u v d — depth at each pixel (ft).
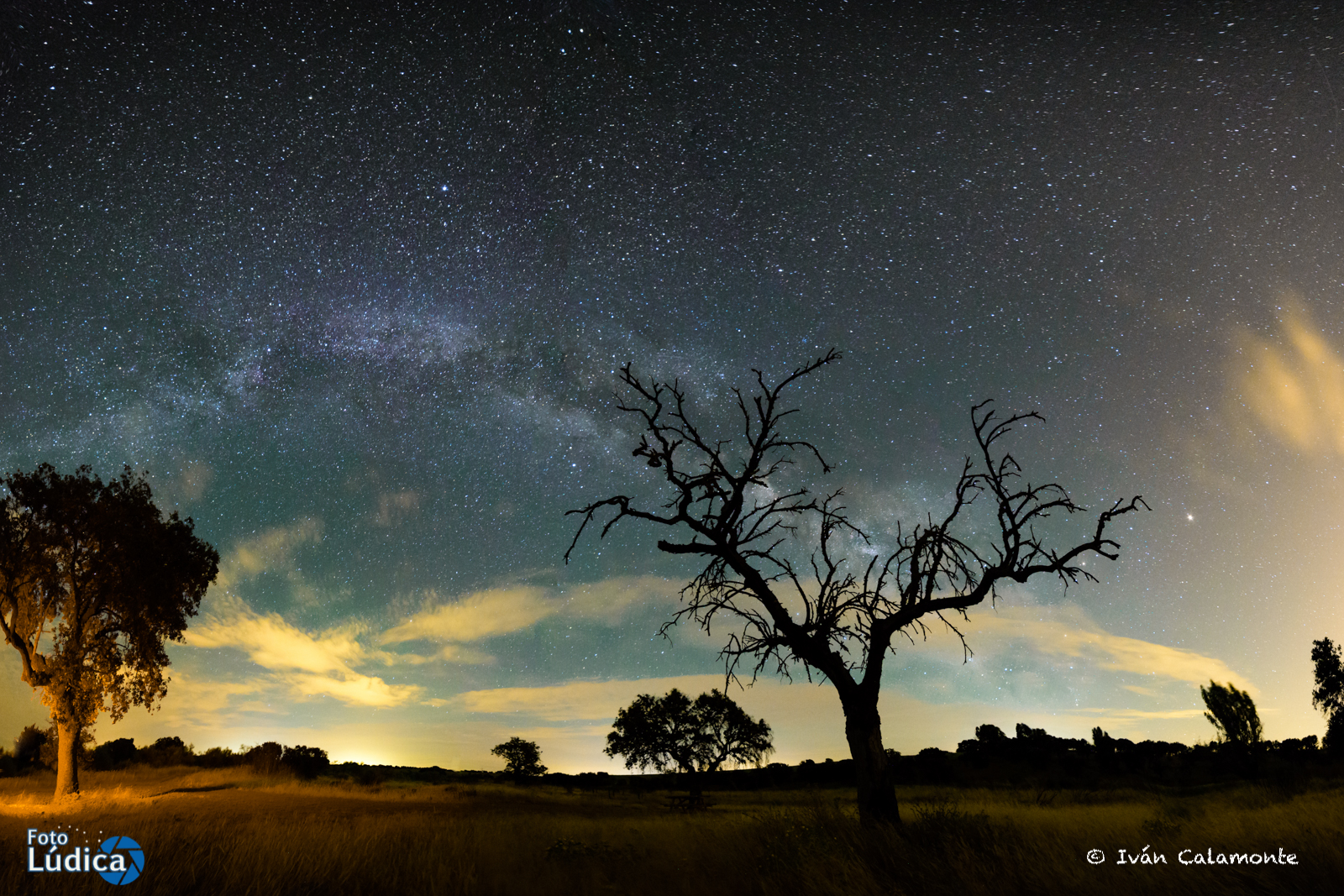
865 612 45.83
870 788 41.88
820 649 45.09
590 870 34.91
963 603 45.65
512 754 175.01
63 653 86.17
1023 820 45.80
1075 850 30.81
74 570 88.63
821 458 47.96
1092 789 119.75
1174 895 23.68
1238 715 119.96
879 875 29.07
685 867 34.60
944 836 33.63
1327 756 121.08
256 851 30.42
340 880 28.76
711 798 135.03
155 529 94.38
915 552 46.37
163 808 70.54
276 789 105.19
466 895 28.89
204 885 26.04
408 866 31.73
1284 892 22.82
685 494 47.75
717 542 46.93
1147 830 37.99
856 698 44.09
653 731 120.26
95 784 106.32
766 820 44.57
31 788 100.01
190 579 98.48
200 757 151.74
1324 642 131.44
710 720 120.88
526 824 56.18
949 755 184.44
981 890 25.77
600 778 200.44
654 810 98.07
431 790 118.32
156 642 93.50
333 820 55.01
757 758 119.96
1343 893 22.24
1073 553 45.39
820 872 28.99
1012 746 179.63
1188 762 141.18
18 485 87.20
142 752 152.76
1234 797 72.28
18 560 85.20
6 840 33.76
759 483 47.50
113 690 89.40
